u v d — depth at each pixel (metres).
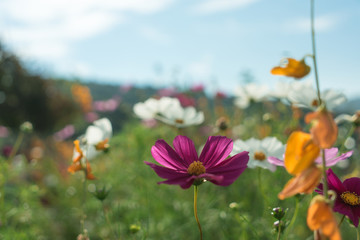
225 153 0.34
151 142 0.93
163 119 0.77
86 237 0.45
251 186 0.74
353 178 0.32
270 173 0.72
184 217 0.75
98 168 1.01
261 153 0.49
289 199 0.62
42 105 2.71
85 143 0.47
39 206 0.86
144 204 0.77
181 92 1.43
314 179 0.23
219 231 0.68
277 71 0.26
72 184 1.05
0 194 0.69
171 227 0.73
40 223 0.83
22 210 0.74
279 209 0.38
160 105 0.81
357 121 0.57
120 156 0.96
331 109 0.61
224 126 0.73
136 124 1.14
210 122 1.32
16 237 0.64
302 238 0.63
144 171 0.84
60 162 1.46
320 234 0.23
